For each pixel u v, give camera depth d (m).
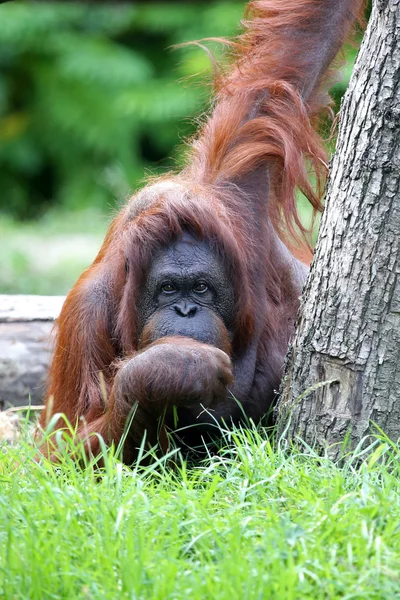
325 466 6.64
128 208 8.37
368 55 6.96
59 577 5.13
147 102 30.70
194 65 28.12
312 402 7.30
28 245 25.12
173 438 8.00
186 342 7.25
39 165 35.12
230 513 5.72
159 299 7.66
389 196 6.84
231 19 30.47
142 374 7.01
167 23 32.25
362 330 7.00
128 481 6.39
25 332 12.13
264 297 8.42
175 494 6.20
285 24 8.91
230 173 8.51
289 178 8.52
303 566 5.07
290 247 9.58
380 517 5.54
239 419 8.30
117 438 7.37
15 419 10.77
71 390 8.34
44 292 19.67
